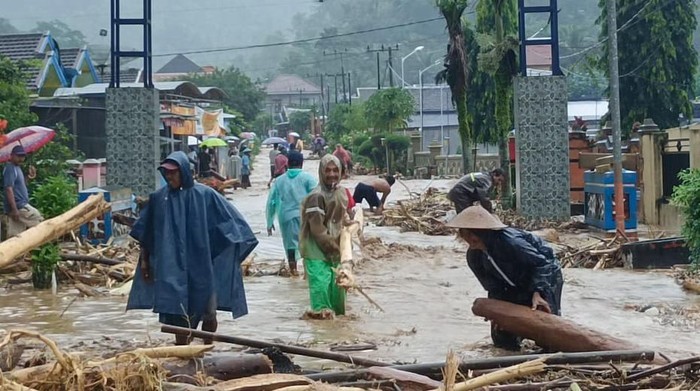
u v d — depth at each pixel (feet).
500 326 33.40
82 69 171.32
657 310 44.88
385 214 98.22
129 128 94.02
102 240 66.59
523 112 95.91
